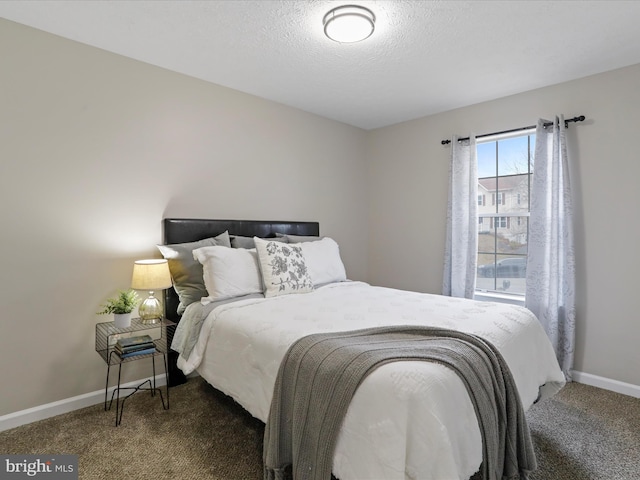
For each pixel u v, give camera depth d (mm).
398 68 2633
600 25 2061
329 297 2492
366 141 4324
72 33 2172
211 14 1966
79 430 2029
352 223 4172
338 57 2465
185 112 2764
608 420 2176
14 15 1985
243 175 3145
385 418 1188
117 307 2199
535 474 1673
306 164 3662
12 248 2061
